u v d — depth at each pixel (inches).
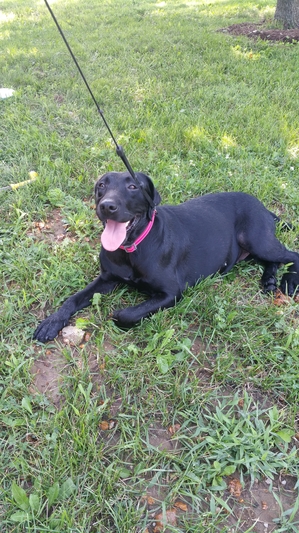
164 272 44.5
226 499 32.2
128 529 29.2
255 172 69.7
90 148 73.0
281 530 30.3
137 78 102.5
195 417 36.2
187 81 102.1
